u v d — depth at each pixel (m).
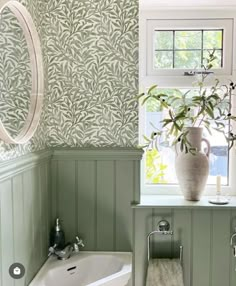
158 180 2.32
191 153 2.03
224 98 2.08
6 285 1.37
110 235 2.04
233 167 2.29
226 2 2.16
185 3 2.18
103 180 2.03
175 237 2.01
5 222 1.36
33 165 1.70
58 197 2.05
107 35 2.00
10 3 1.38
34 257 1.73
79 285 1.91
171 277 1.85
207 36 2.28
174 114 2.12
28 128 1.66
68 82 2.03
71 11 2.00
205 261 2.01
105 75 2.02
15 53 1.50
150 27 2.28
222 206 1.97
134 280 2.03
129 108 2.02
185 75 2.28
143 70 2.30
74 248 1.99
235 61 2.26
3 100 1.37
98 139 2.05
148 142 2.11
